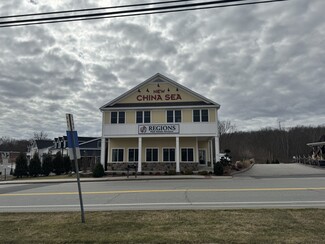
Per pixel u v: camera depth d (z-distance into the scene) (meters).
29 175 32.12
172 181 19.86
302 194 11.68
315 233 5.68
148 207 9.45
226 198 10.99
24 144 94.38
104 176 26.02
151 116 28.61
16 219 7.54
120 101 29.94
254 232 5.80
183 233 5.82
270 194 11.80
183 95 29.34
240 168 29.70
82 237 5.66
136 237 5.59
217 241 5.29
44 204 10.85
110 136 27.83
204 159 30.69
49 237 5.75
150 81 29.92
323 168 30.33
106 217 7.44
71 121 7.25
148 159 29.14
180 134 27.19
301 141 72.31
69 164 34.91
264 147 72.88
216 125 27.31
